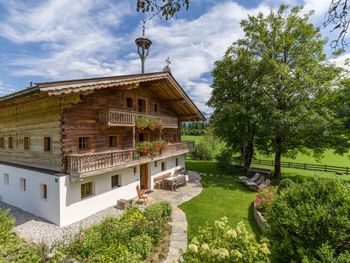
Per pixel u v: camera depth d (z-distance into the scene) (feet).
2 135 42.39
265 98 53.88
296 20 54.44
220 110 64.64
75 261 17.99
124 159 36.91
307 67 53.62
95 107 36.01
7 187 38.19
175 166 60.49
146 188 48.11
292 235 16.08
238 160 75.77
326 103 52.08
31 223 29.53
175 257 20.74
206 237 14.08
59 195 28.53
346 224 14.38
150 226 23.75
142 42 47.91
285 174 68.28
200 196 42.78
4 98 31.94
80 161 29.01
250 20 57.98
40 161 33.76
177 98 53.88
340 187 16.63
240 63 58.49
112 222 23.73
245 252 12.41
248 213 33.60
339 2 11.19
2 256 17.46
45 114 32.81
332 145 52.26
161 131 53.52
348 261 11.74
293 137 55.21
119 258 18.20
